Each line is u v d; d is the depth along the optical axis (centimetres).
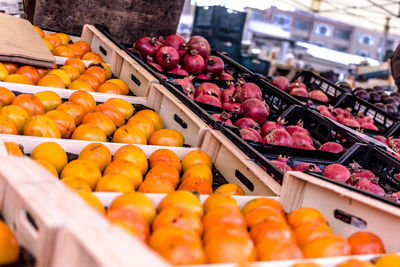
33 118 199
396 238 148
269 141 264
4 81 256
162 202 145
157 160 208
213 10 736
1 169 111
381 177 270
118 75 336
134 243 80
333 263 115
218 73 370
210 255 108
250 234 133
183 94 270
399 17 930
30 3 429
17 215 107
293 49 2248
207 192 178
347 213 165
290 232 131
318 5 1014
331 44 2928
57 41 348
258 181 200
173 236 108
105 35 367
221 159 230
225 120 275
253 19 2667
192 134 248
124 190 158
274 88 359
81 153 195
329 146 285
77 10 417
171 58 346
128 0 432
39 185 103
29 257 102
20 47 277
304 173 185
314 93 439
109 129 230
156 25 456
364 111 442
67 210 91
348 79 1271
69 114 228
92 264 79
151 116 257
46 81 260
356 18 1047
